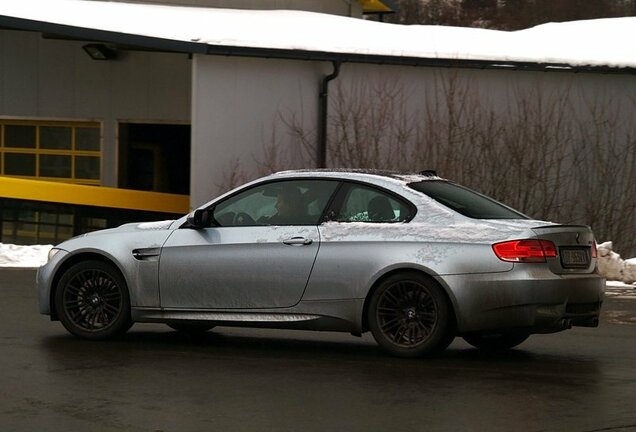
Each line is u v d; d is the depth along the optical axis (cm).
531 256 880
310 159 2155
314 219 952
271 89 2134
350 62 2139
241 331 1132
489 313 880
